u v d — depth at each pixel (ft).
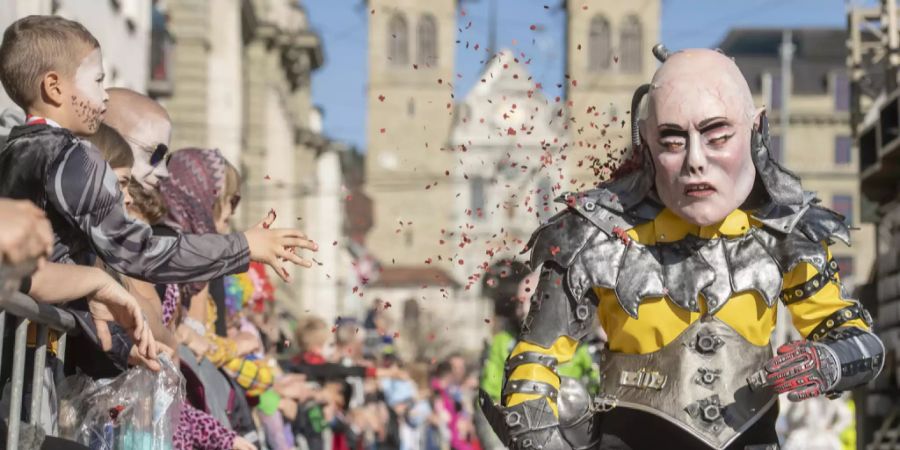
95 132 13.89
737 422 12.26
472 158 229.66
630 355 12.62
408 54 334.44
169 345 15.94
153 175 16.55
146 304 15.52
